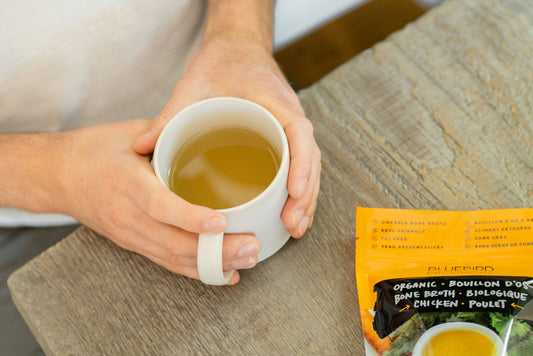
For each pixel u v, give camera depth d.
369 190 0.65
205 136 0.60
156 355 0.60
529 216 0.62
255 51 0.69
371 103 0.69
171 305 0.62
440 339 0.58
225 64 0.67
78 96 0.84
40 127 0.85
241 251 0.56
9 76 0.77
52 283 0.63
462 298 0.59
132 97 0.88
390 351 0.58
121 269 0.63
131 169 0.60
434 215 0.62
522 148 0.66
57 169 0.65
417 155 0.66
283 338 0.60
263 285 0.62
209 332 0.61
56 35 0.76
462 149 0.66
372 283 0.61
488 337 0.58
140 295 0.62
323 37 1.30
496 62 0.70
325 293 0.61
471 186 0.65
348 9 1.17
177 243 0.59
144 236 0.61
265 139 0.59
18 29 0.74
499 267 0.60
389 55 0.71
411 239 0.62
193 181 0.59
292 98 0.65
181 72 0.89
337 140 0.67
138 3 0.78
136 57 0.83
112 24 0.78
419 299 0.60
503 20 0.71
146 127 0.66
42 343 0.63
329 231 0.63
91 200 0.63
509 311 0.58
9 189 0.68
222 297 0.62
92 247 0.64
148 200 0.57
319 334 0.60
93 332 0.61
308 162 0.58
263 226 0.57
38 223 0.85
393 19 1.29
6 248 0.87
